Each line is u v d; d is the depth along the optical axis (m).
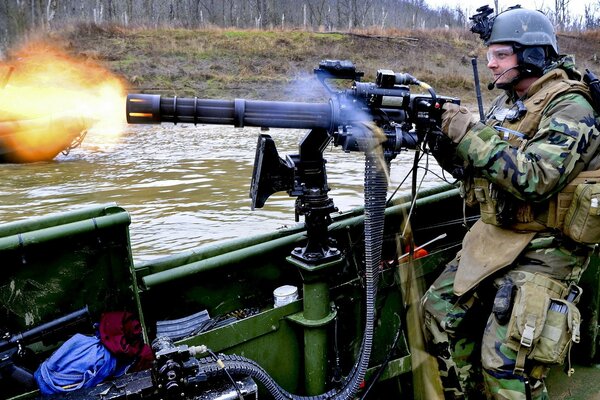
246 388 2.06
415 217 3.38
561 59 2.49
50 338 2.19
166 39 24.64
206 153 11.09
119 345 2.13
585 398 2.94
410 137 2.23
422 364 2.74
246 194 7.36
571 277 2.41
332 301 2.61
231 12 41.38
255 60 23.52
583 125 2.23
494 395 2.36
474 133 2.25
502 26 2.46
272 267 2.94
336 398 2.40
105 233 2.28
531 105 2.39
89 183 8.34
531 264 2.40
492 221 2.45
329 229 2.89
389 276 2.79
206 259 2.74
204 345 2.21
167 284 2.67
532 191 2.20
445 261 3.06
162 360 1.98
